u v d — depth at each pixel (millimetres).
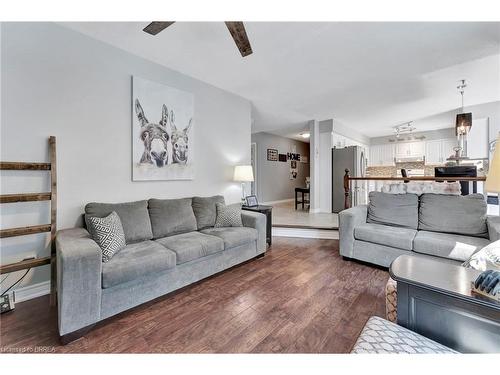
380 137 8430
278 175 8188
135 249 2047
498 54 2781
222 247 2484
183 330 1625
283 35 2355
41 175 2066
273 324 1698
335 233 3975
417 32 2332
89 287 1548
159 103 2891
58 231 2004
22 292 1990
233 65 2988
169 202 2736
